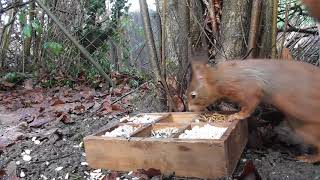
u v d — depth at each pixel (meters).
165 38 0.49
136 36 1.34
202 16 0.50
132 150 0.36
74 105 0.71
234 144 0.36
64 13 1.09
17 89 0.96
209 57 0.50
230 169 0.34
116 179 0.35
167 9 0.50
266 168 0.36
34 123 0.58
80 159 0.42
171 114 0.45
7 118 0.64
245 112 0.38
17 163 0.42
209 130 0.38
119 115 0.61
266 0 0.46
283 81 0.35
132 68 1.17
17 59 1.09
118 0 1.27
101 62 1.15
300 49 0.67
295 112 0.35
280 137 0.42
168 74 0.50
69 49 1.06
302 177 0.34
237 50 0.47
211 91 0.38
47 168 0.40
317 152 0.37
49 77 1.00
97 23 1.20
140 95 0.69
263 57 0.47
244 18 0.47
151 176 0.35
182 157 0.34
